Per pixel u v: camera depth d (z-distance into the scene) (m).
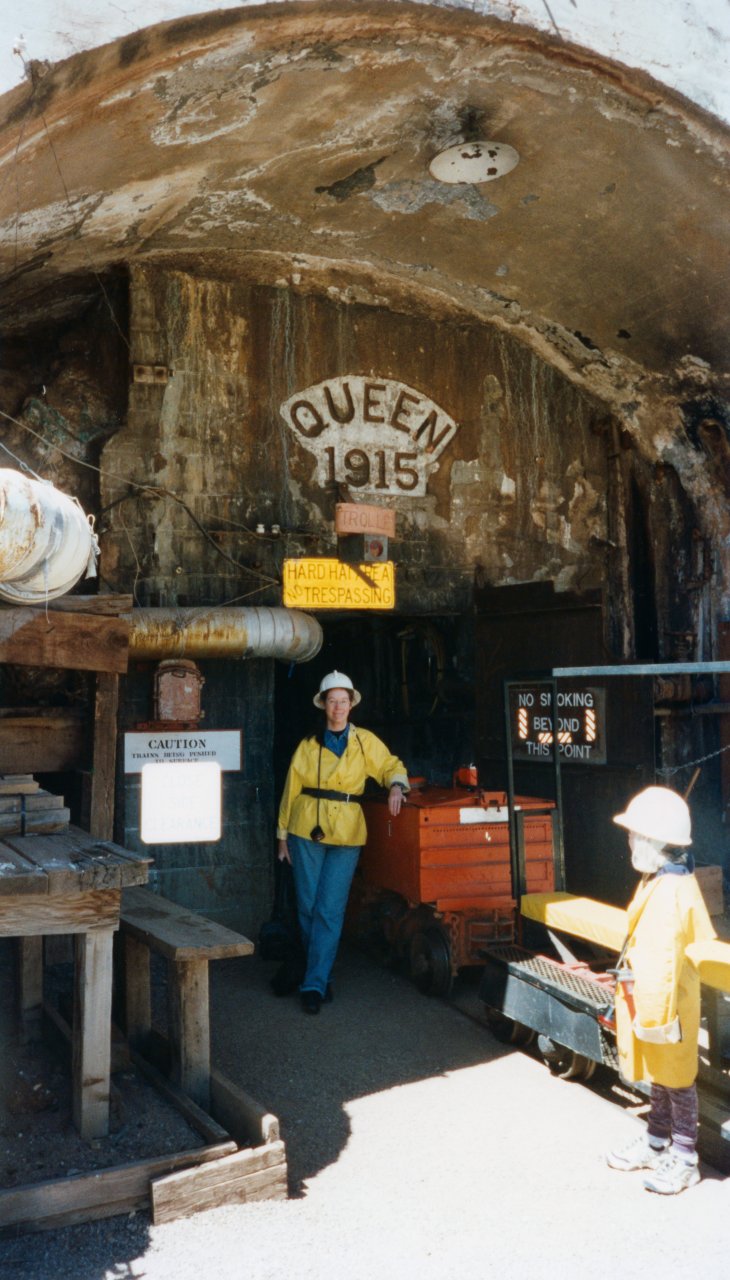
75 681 6.18
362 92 5.31
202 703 7.09
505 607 7.68
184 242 6.82
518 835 5.48
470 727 8.34
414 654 8.80
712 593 8.17
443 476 7.96
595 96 5.55
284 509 7.41
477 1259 3.31
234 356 7.29
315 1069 4.93
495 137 5.91
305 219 6.80
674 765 8.23
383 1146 4.14
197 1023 4.18
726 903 7.96
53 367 7.09
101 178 5.36
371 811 6.56
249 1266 3.26
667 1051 3.71
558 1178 3.86
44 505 4.22
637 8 5.38
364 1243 3.41
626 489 8.55
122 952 4.88
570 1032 4.48
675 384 7.83
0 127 4.43
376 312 7.76
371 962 6.71
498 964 5.09
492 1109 4.48
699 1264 3.26
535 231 6.95
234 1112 3.98
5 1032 4.66
